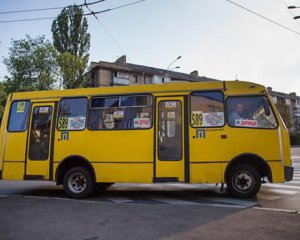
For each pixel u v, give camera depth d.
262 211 6.66
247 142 7.97
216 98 8.30
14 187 11.73
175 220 6.00
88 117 8.93
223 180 7.95
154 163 8.28
